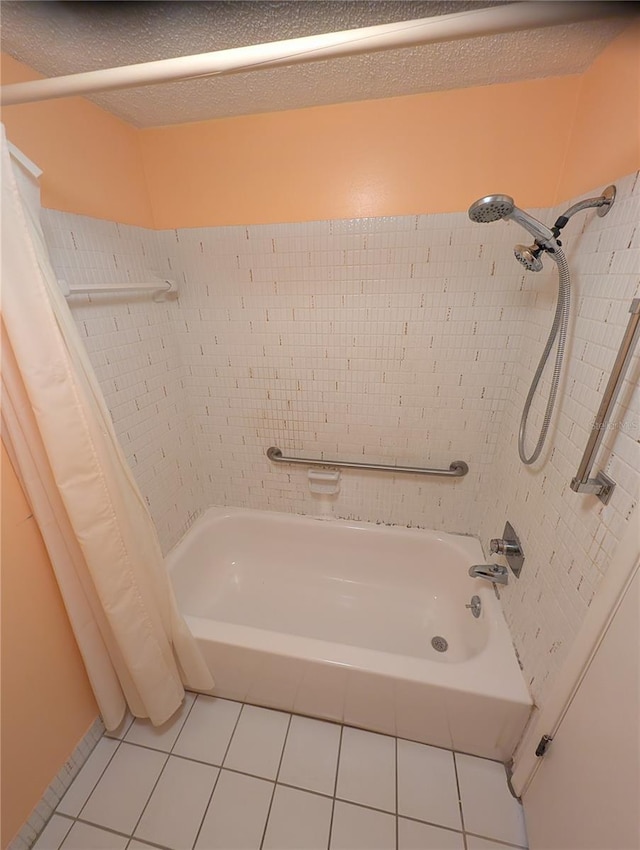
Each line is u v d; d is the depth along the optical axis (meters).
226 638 1.19
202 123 1.26
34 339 0.76
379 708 1.16
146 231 1.39
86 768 1.15
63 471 0.84
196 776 1.13
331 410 1.60
